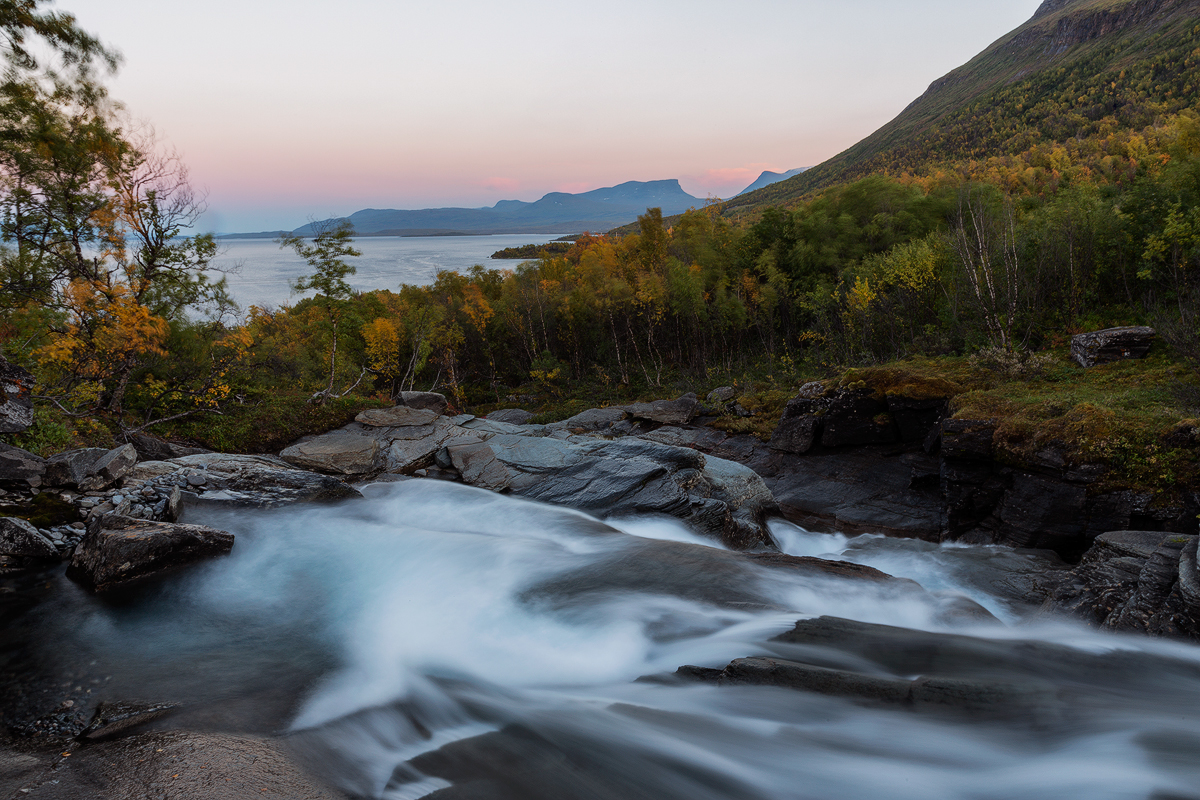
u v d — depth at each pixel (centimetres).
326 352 3002
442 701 635
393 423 1916
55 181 1488
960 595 954
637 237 6731
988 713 584
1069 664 730
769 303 4281
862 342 3409
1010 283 2530
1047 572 1144
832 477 2131
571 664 740
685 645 761
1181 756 507
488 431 2008
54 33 1212
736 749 546
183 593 859
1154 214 2619
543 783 488
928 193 5025
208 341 1852
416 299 6212
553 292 5366
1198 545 884
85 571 858
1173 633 808
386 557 1040
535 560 1034
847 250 4569
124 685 631
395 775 496
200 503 1139
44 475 1008
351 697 630
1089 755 523
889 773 521
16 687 618
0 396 983
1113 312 2611
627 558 1033
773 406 2811
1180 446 1277
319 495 1282
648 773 513
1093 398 1606
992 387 1994
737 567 992
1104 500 1318
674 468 1543
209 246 1731
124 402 1677
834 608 897
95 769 469
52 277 1560
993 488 1565
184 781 446
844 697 615
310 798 438
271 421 1844
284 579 945
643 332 4869
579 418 3102
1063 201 3153
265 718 575
